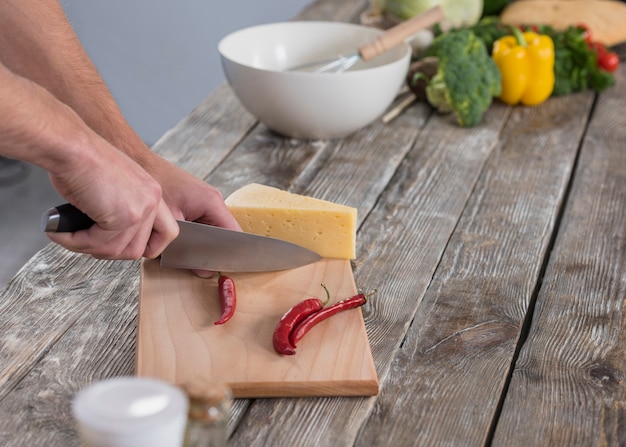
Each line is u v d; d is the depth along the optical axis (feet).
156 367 3.39
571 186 5.53
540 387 3.47
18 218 10.62
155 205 3.30
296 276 4.13
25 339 3.76
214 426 2.46
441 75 6.36
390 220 5.00
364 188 5.43
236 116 6.54
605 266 4.51
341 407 3.34
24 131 2.88
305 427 3.22
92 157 3.05
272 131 6.29
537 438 3.18
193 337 3.60
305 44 6.59
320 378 3.36
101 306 4.04
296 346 3.55
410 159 5.89
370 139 6.20
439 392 3.44
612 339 3.84
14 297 4.09
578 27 7.14
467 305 4.11
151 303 3.83
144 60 13.75
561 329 3.91
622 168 5.81
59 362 3.61
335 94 5.71
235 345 3.56
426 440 3.17
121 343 3.76
